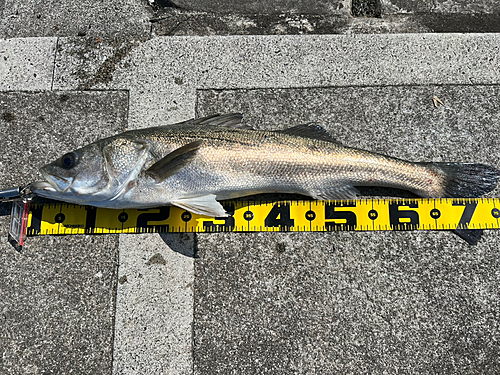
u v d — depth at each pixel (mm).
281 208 796
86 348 762
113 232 790
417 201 792
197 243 791
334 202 796
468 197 787
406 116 837
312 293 774
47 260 787
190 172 743
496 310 766
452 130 830
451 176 780
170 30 889
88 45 876
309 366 754
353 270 780
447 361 752
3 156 829
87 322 769
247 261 785
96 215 795
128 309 771
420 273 778
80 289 779
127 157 739
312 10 899
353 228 789
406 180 774
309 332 764
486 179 779
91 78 860
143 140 745
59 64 867
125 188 742
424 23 889
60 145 835
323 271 781
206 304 773
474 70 852
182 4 901
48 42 877
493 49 859
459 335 760
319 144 766
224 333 764
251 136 758
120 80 859
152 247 789
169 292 776
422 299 771
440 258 782
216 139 750
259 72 860
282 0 904
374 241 788
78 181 734
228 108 849
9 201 791
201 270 782
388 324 764
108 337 765
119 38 880
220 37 874
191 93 854
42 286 780
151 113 848
